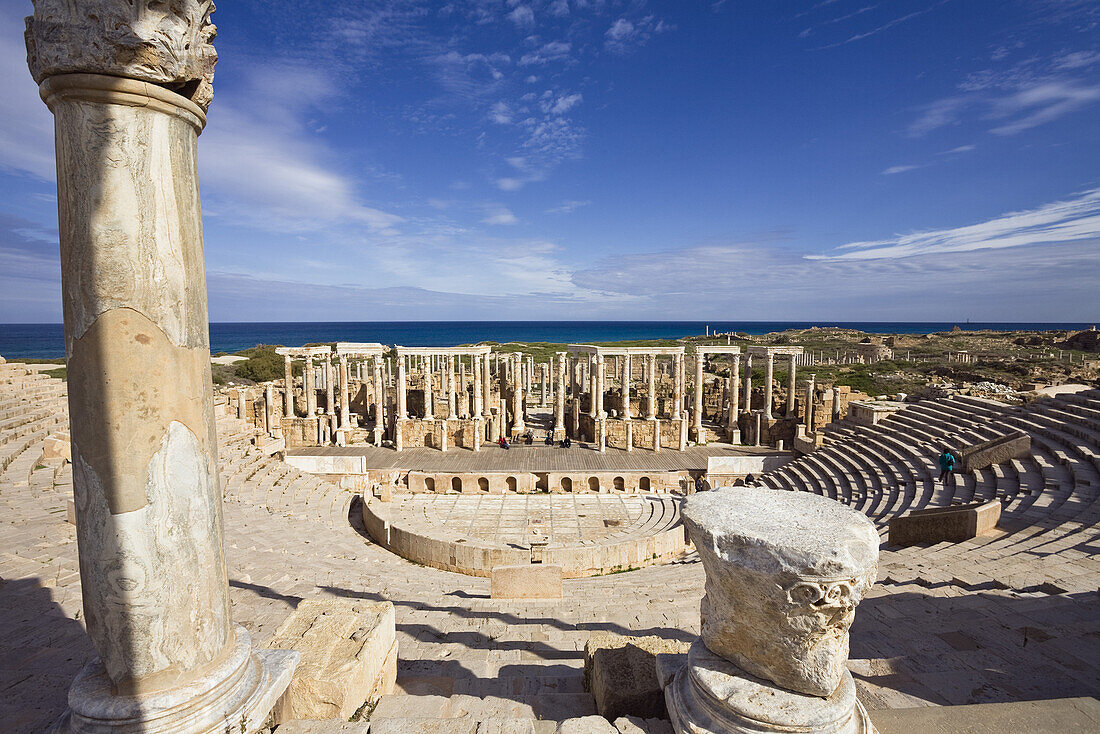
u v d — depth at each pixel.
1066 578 10.77
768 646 4.68
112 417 4.29
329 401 37.16
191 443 4.63
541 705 6.84
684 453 33.59
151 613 4.47
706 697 4.86
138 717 4.39
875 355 83.50
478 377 34.91
